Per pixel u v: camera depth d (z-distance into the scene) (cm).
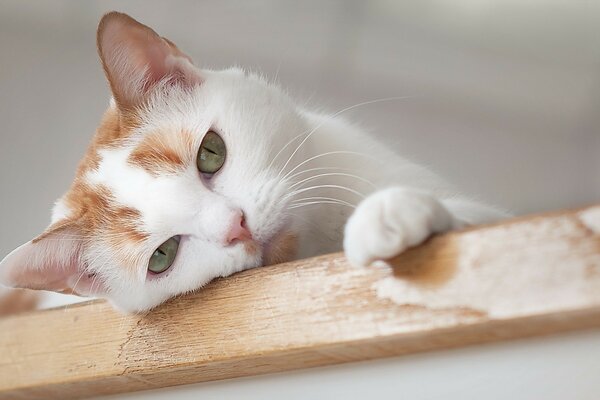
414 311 42
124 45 54
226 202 51
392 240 42
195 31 75
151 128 54
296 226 52
